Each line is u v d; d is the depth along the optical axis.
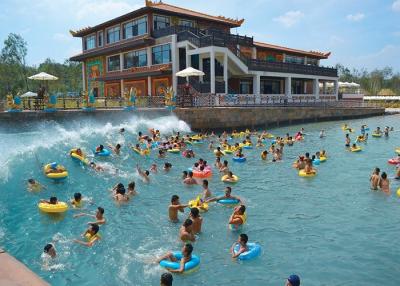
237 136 30.30
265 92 48.69
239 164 20.08
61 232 10.43
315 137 31.33
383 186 14.62
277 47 51.66
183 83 37.62
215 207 12.59
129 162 19.52
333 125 41.34
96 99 32.69
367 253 9.09
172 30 37.62
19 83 60.50
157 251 9.27
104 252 9.22
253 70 40.72
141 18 40.62
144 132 26.28
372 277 7.95
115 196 13.38
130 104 29.06
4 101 25.47
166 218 11.65
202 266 8.48
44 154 18.31
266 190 14.88
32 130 22.70
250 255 8.83
